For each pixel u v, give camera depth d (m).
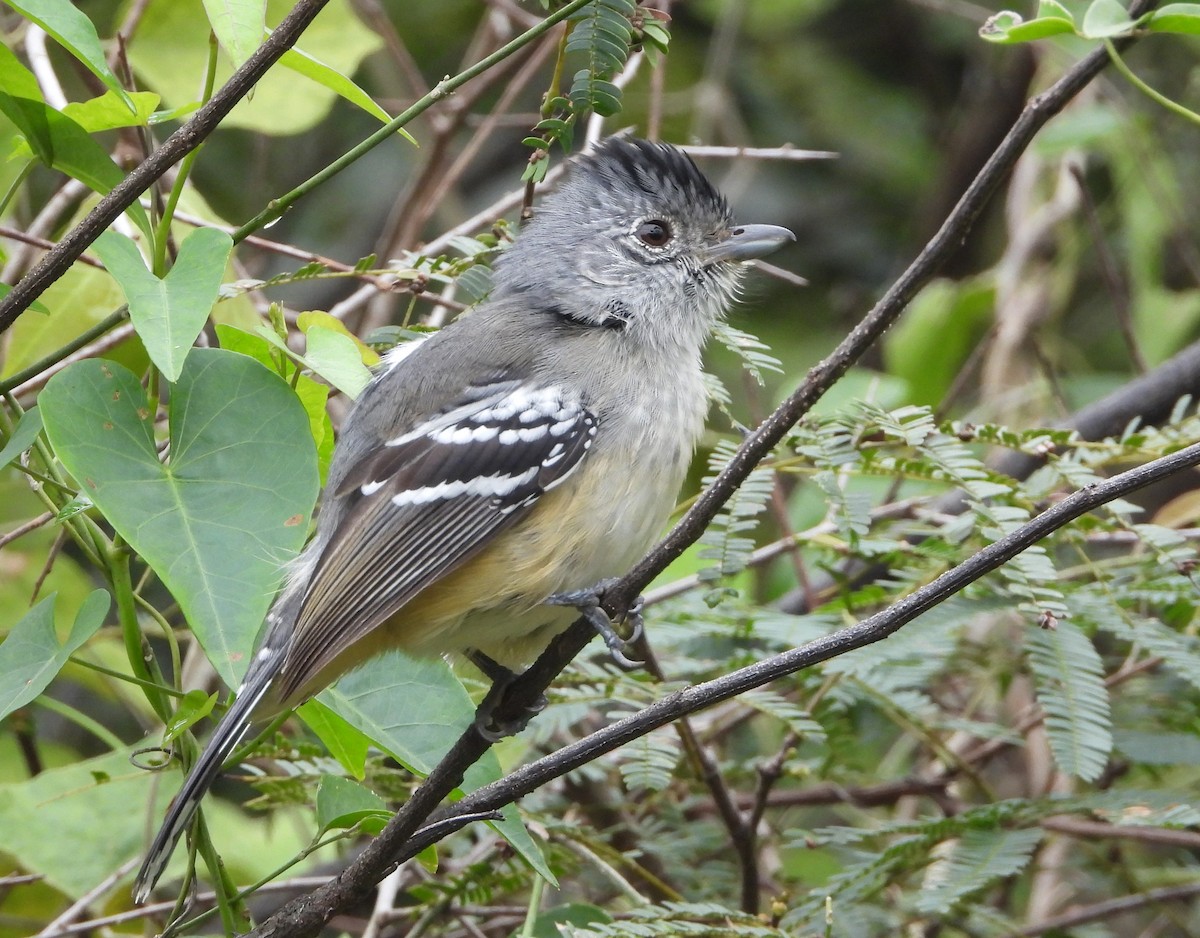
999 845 7.67
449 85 6.14
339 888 6.07
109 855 8.86
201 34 10.45
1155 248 12.86
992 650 9.48
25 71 6.55
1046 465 8.90
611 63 6.83
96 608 6.22
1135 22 6.25
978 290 12.89
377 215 15.05
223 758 6.40
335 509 7.57
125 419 6.17
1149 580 8.57
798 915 7.70
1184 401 8.78
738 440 8.75
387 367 8.14
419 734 6.97
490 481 7.41
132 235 9.42
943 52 16.36
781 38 16.09
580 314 8.37
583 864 9.02
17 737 10.50
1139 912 10.62
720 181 15.66
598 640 9.26
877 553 8.77
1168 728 8.77
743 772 9.36
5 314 5.88
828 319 15.19
